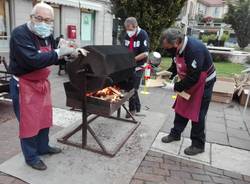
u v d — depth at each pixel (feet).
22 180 8.93
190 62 10.03
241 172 10.42
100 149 11.11
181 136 13.14
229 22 83.15
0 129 12.52
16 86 8.75
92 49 9.64
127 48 12.84
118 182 9.12
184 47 10.08
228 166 10.77
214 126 15.01
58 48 8.98
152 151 11.51
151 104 18.31
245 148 12.41
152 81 23.80
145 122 14.57
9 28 36.19
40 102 9.09
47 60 8.32
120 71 11.08
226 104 19.76
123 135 12.70
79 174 9.43
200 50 9.98
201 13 162.61
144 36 13.89
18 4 35.86
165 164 10.57
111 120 14.46
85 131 11.03
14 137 11.78
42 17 8.16
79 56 9.65
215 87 19.86
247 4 78.89
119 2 24.97
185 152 11.41
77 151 10.97
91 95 10.83
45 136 10.16
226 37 81.35
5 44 36.37
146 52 14.16
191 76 10.16
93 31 53.26
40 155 10.42
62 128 13.08
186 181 9.56
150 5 24.39
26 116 8.82
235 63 48.21
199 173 10.12
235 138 13.47
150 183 9.28
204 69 10.42
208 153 11.68
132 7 24.48
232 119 16.39
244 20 79.20
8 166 9.57
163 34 10.31
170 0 24.62
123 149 11.38
